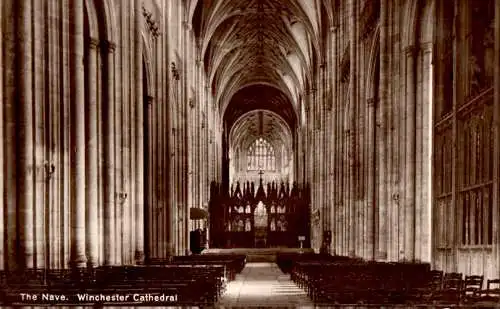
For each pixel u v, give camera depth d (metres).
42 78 17.95
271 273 40.00
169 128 36.25
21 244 17.14
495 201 15.64
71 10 20.75
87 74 24.20
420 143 25.02
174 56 41.06
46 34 18.30
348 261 30.11
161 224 35.00
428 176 24.86
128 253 26.16
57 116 18.58
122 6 26.16
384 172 27.72
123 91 26.19
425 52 25.19
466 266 18.70
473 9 18.41
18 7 17.28
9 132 17.14
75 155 20.95
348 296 12.82
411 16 25.12
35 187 17.52
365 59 34.84
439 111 21.86
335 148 46.31
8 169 17.11
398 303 12.23
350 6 37.19
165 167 35.69
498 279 14.25
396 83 26.28
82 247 21.02
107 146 25.08
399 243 25.62
